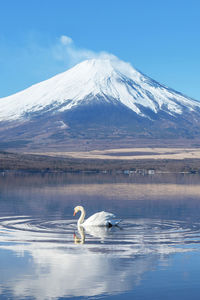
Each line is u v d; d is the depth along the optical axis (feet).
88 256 62.80
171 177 281.74
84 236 77.36
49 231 82.38
